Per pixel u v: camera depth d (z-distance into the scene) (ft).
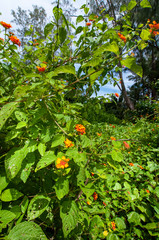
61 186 2.77
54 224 3.89
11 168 2.30
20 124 2.64
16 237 2.01
